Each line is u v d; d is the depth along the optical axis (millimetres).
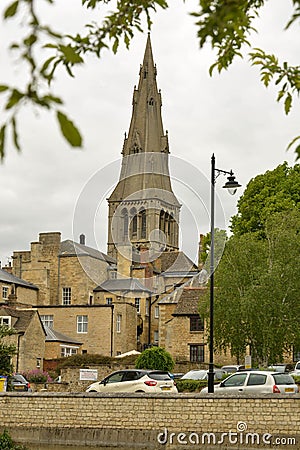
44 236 66688
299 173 53094
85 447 23703
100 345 55875
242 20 6188
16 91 3793
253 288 37156
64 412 24469
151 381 27172
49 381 39094
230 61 6879
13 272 66188
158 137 124062
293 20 4707
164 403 23312
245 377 25891
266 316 36812
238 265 39156
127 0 6520
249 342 38531
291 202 50844
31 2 3896
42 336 50125
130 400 23734
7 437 18969
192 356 48156
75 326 56625
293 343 37406
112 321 55938
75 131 3783
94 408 24125
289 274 37719
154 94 124688
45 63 4410
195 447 22578
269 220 41469
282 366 36938
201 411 22812
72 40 6020
